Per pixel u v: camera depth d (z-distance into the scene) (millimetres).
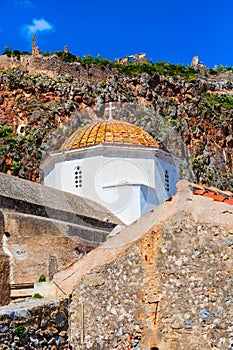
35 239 21125
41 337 12188
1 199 21141
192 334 12133
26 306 12203
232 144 84625
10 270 19969
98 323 13023
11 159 58031
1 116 64812
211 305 12141
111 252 13500
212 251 12461
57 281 13867
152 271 12883
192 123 79438
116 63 84625
